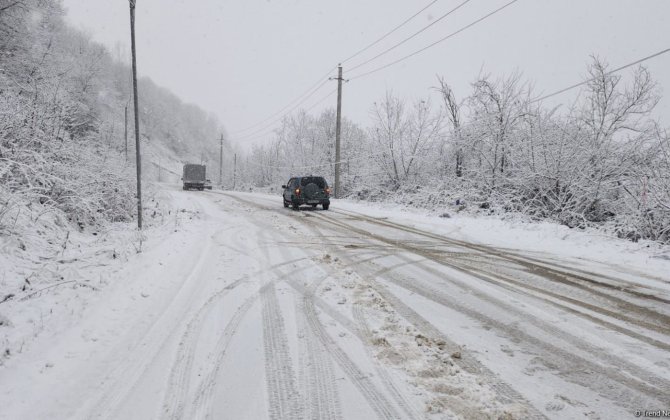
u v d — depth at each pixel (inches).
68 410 122.3
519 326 187.6
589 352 161.3
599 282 267.4
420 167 967.0
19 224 309.3
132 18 418.9
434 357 154.4
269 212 718.5
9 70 729.6
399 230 502.0
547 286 256.1
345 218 628.7
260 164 2055.9
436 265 311.3
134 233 403.5
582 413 119.7
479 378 139.2
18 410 121.9
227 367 146.6
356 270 290.0
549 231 468.1
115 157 641.0
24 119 410.3
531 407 122.3
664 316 204.4
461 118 827.4
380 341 167.3
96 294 225.9
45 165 384.8
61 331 179.3
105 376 142.3
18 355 157.0
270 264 303.1
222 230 476.1
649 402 126.0
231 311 202.7
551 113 640.4
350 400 125.7
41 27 948.0
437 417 117.2
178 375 142.0
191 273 277.0
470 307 213.2
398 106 986.7
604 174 543.5
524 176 629.3
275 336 172.7
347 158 1266.0
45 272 257.6
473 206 684.7
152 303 216.8
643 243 391.2
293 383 135.5
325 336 172.9
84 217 436.1
